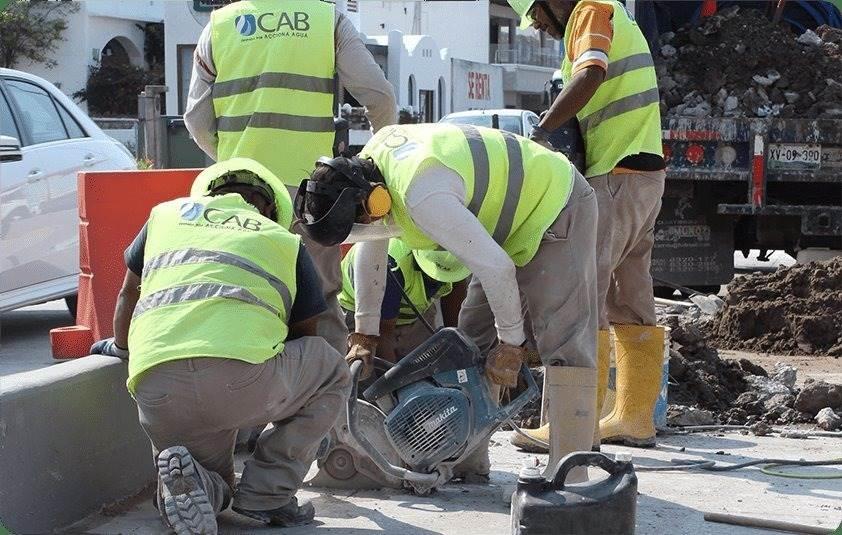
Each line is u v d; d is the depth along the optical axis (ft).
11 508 13.58
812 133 38.32
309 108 18.81
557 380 15.96
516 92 203.51
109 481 15.87
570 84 18.31
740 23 40.45
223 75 18.99
